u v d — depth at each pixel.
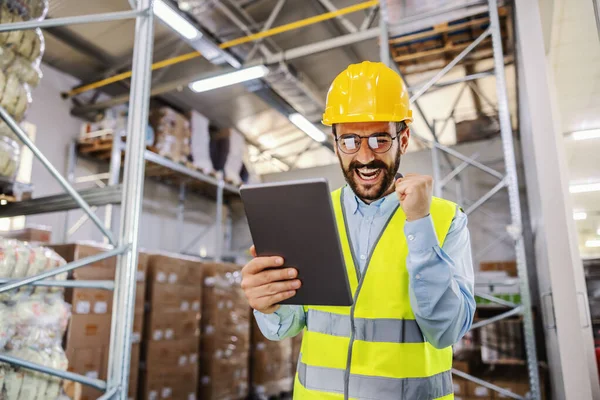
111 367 2.11
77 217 6.91
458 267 1.30
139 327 4.72
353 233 1.46
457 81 4.57
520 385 4.17
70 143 7.04
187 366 5.27
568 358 3.23
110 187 2.38
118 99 6.82
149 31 2.46
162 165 7.05
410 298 1.23
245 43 5.98
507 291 5.09
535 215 4.34
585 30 4.43
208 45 5.39
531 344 3.35
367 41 6.43
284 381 6.76
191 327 5.42
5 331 1.93
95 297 4.10
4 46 2.28
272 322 1.43
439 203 1.37
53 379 2.05
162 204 8.46
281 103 6.86
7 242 2.01
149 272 5.04
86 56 6.68
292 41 6.69
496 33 3.60
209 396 5.53
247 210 1.16
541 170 3.53
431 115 8.26
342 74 1.50
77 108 7.11
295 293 1.18
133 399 4.57
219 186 7.79
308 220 1.10
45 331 2.08
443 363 1.36
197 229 9.27
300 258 1.15
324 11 5.94
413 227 1.15
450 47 4.29
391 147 1.37
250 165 10.04
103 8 5.35
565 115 6.11
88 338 3.99
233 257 9.66
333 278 1.13
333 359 1.33
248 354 6.39
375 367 1.27
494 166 6.82
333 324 1.36
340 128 1.42
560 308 3.31
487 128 6.94
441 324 1.17
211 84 6.27
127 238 2.23
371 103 1.37
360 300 1.34
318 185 1.05
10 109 2.29
